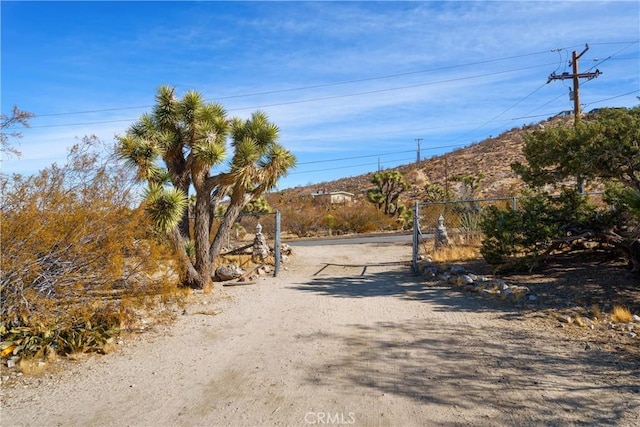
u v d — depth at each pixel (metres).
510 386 4.96
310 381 5.29
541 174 10.25
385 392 4.91
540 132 9.70
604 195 10.48
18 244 6.02
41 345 6.20
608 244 10.95
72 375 5.66
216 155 10.63
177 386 5.28
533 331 6.86
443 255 14.05
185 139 11.29
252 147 11.16
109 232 6.88
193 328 7.75
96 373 5.72
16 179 6.30
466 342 6.50
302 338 7.02
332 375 5.45
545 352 5.96
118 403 4.86
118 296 7.31
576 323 7.11
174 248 10.20
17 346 6.11
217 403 4.80
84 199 6.95
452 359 5.84
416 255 12.79
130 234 6.96
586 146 8.84
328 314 8.45
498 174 49.44
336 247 20.78
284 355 6.25
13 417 4.57
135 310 8.23
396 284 11.29
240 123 11.91
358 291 10.59
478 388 4.93
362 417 4.38
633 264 9.32
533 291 9.04
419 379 5.23
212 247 11.50
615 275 9.39
